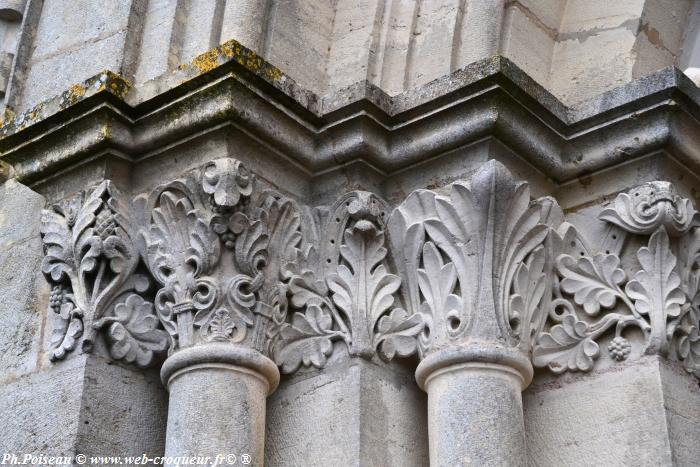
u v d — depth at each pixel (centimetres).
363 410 593
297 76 662
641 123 620
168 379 601
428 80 661
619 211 622
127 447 606
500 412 578
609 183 635
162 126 621
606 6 702
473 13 675
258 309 602
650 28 698
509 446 572
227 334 592
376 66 673
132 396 616
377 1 687
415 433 609
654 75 614
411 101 625
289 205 629
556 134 632
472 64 609
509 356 588
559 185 646
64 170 646
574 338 616
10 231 704
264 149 622
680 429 589
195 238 602
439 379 592
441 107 617
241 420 580
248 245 604
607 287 618
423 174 634
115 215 623
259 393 594
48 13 741
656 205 611
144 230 625
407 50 673
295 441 604
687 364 611
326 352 612
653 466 579
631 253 622
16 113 714
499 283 600
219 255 601
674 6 716
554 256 626
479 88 605
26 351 646
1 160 678
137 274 626
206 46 654
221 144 611
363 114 621
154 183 632
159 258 614
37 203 698
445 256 613
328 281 623
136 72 670
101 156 630
